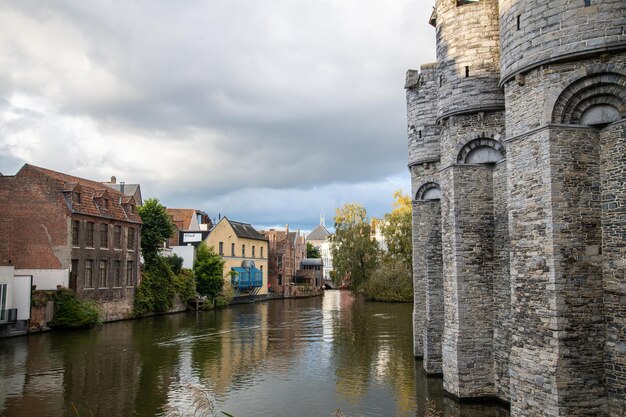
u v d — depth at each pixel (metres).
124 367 24.41
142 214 50.12
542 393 13.02
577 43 12.74
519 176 14.13
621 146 12.55
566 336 12.70
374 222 68.75
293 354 27.44
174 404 18.38
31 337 33.00
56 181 37.84
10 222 37.94
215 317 47.28
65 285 37.06
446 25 19.02
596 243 12.98
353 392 19.64
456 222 18.20
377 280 62.75
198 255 58.88
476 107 18.02
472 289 17.98
